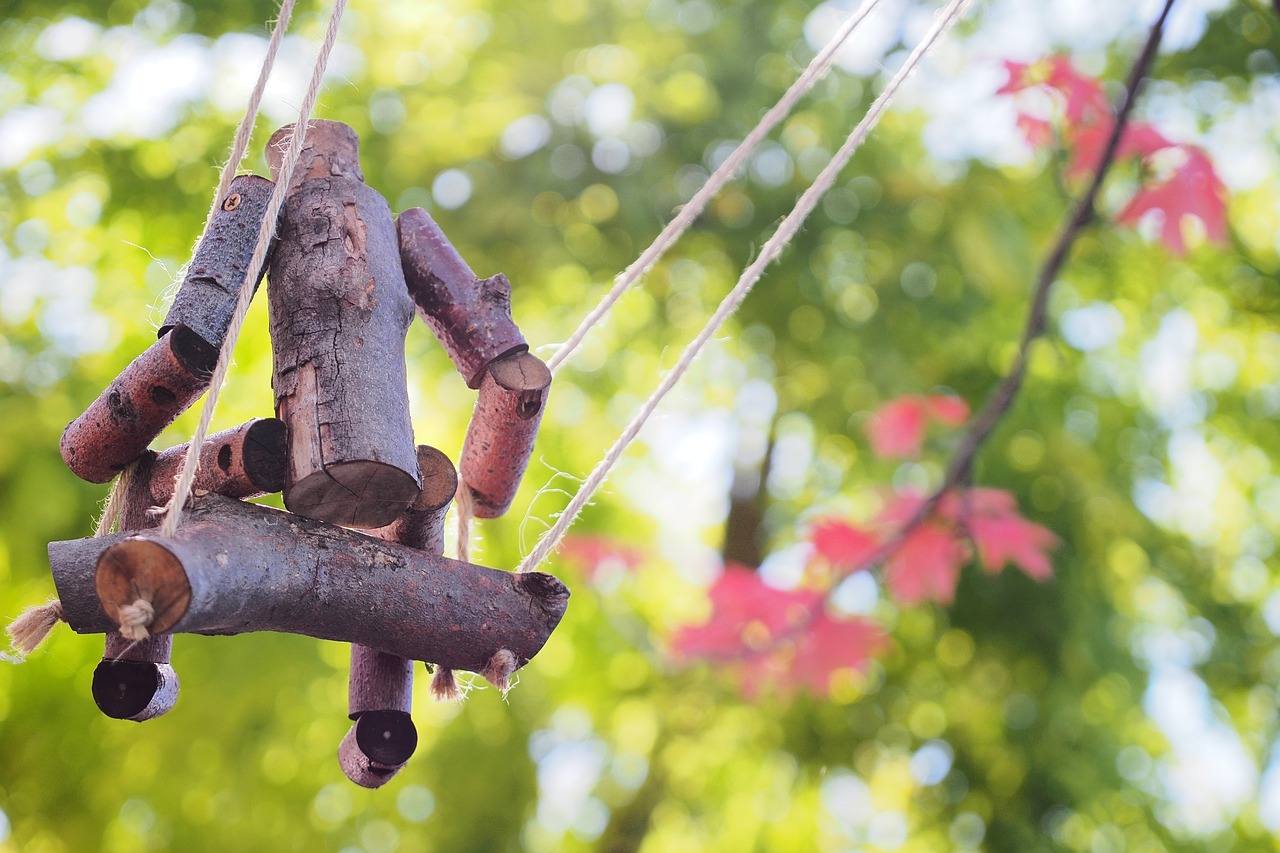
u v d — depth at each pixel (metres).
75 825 6.89
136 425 1.77
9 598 6.40
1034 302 4.32
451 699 2.01
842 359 7.28
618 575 6.21
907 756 7.71
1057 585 7.29
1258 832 8.38
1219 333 8.50
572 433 7.86
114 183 6.46
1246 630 8.14
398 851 7.78
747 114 6.91
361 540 1.73
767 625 5.06
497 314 1.95
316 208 1.82
